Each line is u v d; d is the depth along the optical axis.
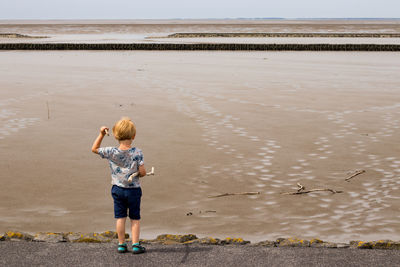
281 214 7.01
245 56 36.34
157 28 122.12
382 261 4.40
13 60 31.64
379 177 8.66
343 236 6.19
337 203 7.43
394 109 14.66
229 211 7.12
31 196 7.69
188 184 8.30
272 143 10.86
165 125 12.41
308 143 10.87
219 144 10.74
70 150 10.23
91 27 132.62
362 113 14.05
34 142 10.76
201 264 4.31
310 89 18.62
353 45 42.69
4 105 14.75
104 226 6.60
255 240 6.06
